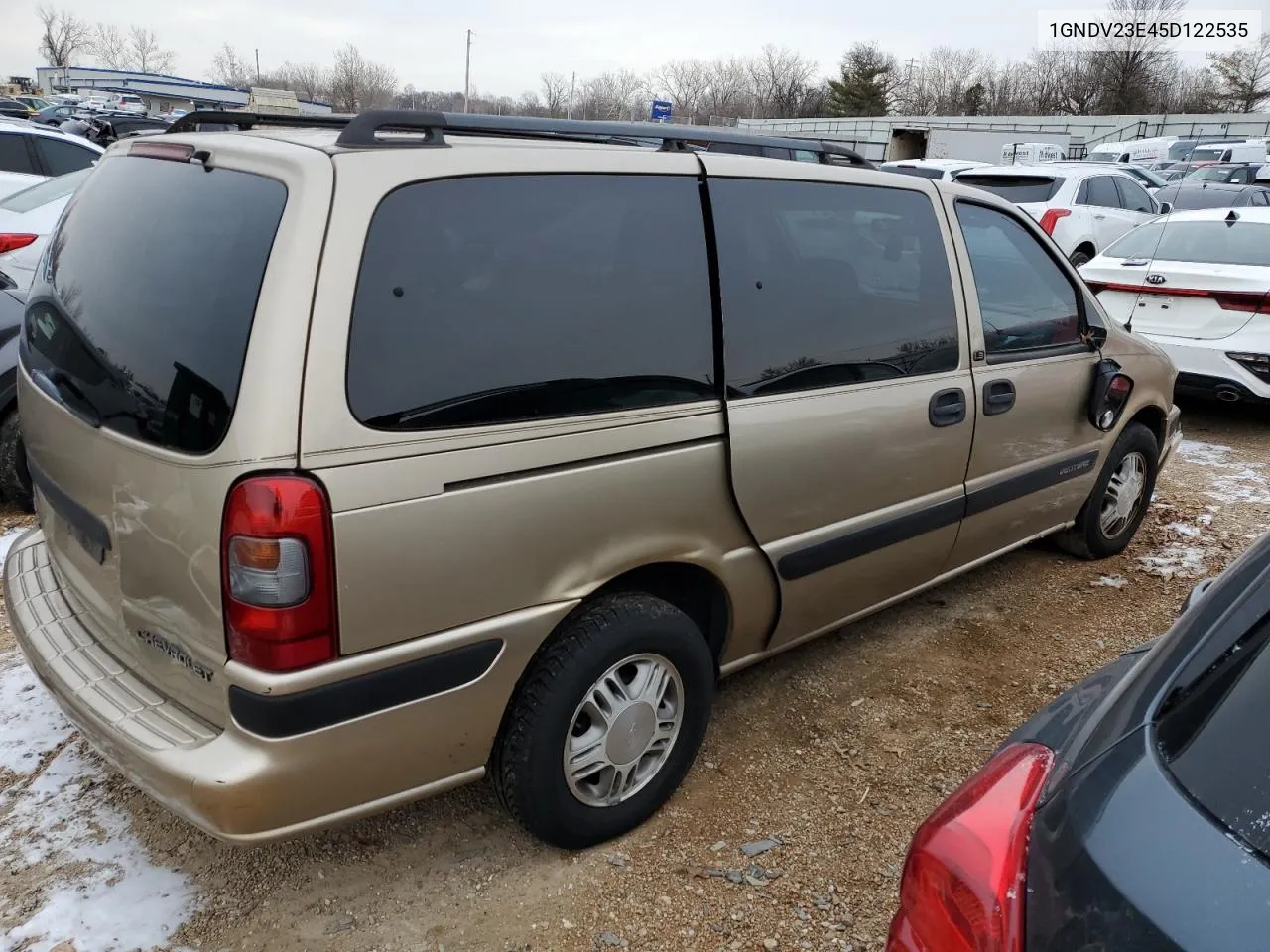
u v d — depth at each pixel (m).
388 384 2.04
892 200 3.24
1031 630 4.04
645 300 2.52
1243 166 19.47
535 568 2.28
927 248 3.33
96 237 2.54
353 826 2.73
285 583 1.92
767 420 2.73
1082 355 4.01
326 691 2.01
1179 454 6.66
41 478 2.66
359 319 2.01
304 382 1.93
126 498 2.14
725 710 3.37
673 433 2.52
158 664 2.21
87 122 22.84
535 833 2.52
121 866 2.53
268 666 1.95
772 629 3.02
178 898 2.43
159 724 2.14
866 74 66.44
